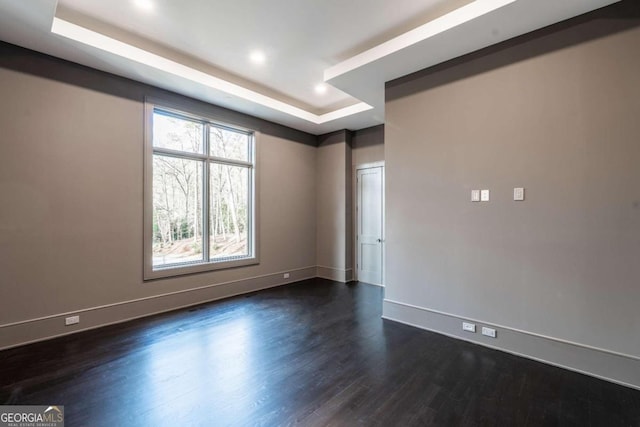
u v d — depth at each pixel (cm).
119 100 348
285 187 545
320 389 216
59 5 255
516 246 271
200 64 357
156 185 391
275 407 196
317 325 339
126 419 183
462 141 302
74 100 317
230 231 473
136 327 330
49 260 302
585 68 238
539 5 226
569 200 246
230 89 399
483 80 288
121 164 350
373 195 548
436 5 255
